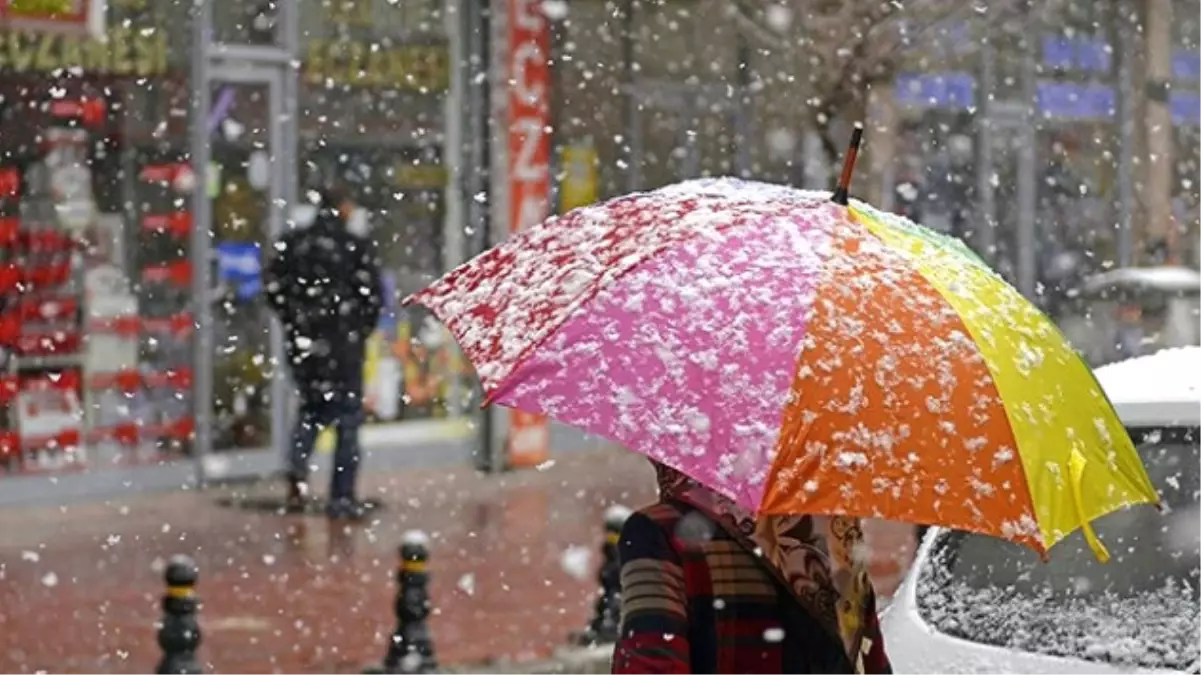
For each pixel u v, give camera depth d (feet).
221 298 91.45
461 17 99.50
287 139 93.56
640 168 107.45
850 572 22.06
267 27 92.63
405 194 98.07
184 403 89.40
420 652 53.62
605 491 93.50
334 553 75.41
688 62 108.27
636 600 21.24
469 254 99.55
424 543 54.24
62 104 85.10
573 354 20.59
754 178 106.93
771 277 20.80
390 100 97.45
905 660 27.96
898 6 64.23
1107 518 29.12
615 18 106.32
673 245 21.29
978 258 23.00
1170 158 155.63
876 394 20.02
